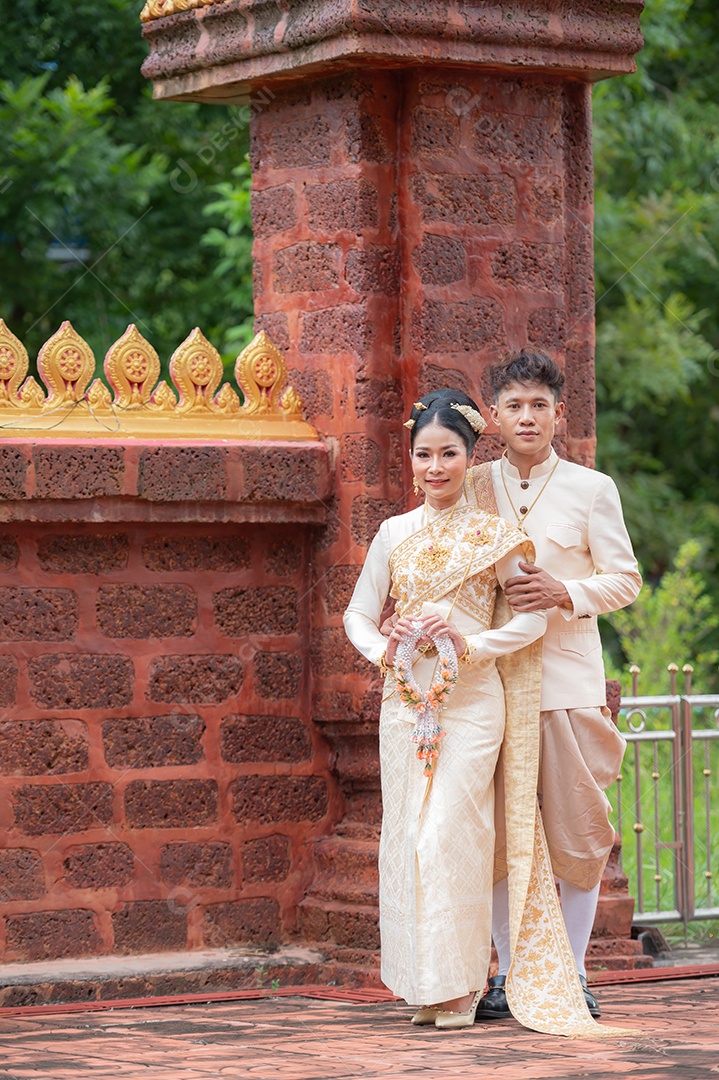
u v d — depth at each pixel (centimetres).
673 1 2980
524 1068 830
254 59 1296
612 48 1289
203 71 1348
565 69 1283
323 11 1221
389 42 1207
